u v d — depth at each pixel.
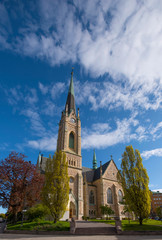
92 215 59.75
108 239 20.64
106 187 64.38
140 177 35.97
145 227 29.23
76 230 27.23
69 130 69.38
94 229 27.53
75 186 57.84
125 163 38.56
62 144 64.56
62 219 47.66
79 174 60.50
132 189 35.25
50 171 38.53
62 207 34.28
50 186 36.47
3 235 25.12
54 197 34.88
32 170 43.97
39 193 43.59
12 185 40.44
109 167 69.81
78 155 64.69
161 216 79.69
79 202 54.94
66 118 70.75
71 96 83.50
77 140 69.19
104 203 60.25
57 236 23.83
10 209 41.69
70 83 89.81
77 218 52.12
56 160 39.50
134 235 24.36
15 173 41.69
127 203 35.31
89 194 63.47
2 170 40.25
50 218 41.81
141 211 33.31
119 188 67.88
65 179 37.50
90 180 69.81
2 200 39.66
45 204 34.88
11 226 33.12
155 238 20.98
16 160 42.84
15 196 39.03
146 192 34.44
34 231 26.94
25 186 40.69
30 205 43.34
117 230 25.66
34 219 35.41
